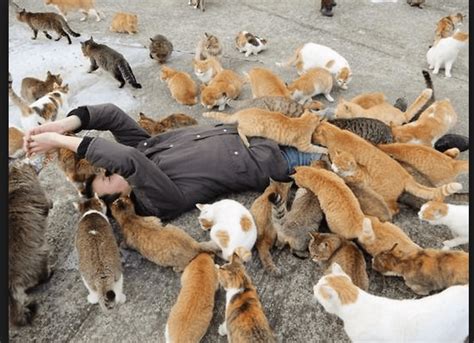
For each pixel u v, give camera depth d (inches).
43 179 89.4
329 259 65.7
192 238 72.1
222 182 80.0
